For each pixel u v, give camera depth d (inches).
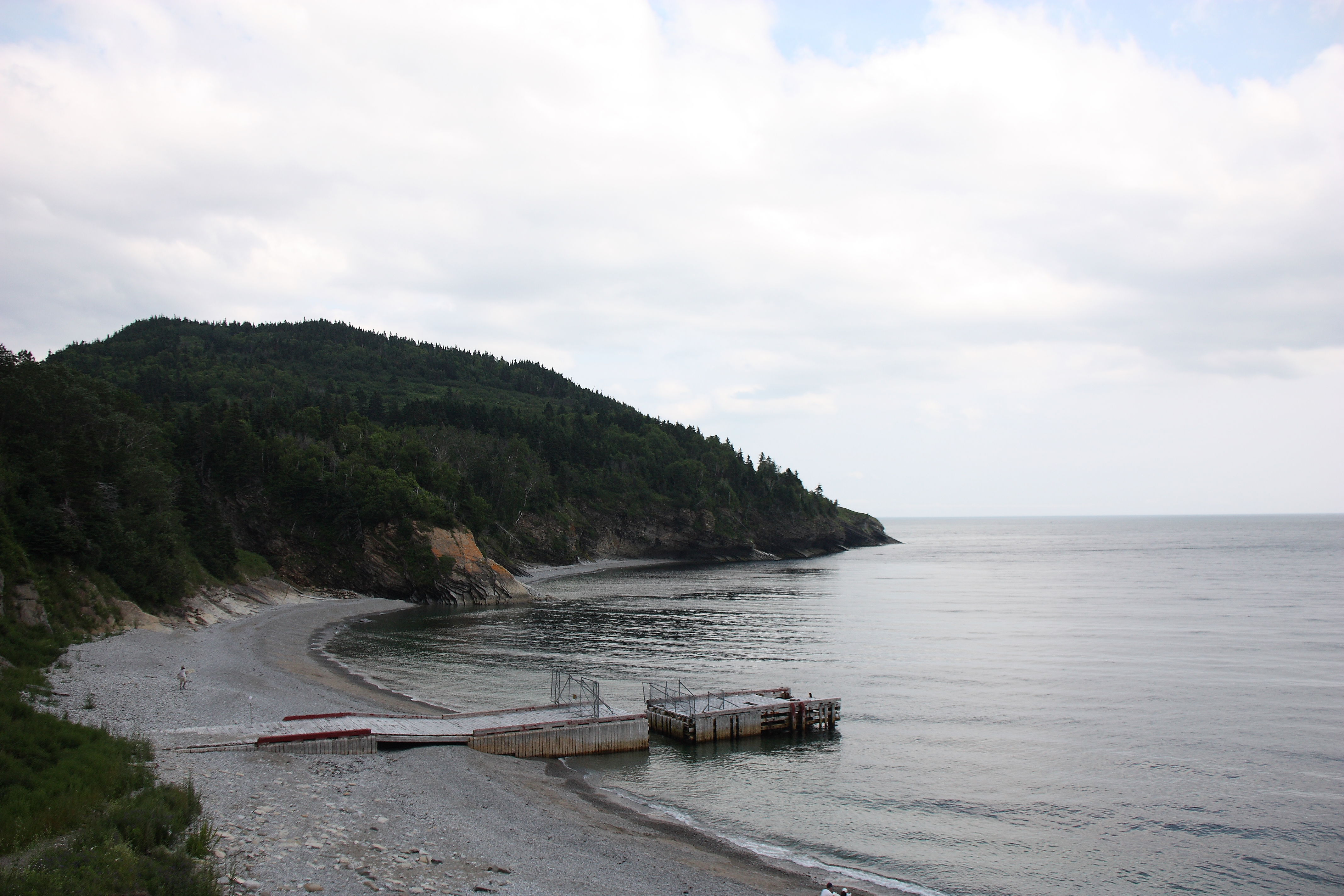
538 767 1417.3
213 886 682.8
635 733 1578.5
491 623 3516.2
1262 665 2498.8
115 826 751.1
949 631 3319.4
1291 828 1211.2
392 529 4495.6
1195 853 1125.1
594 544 7721.5
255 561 4003.4
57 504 2454.5
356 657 2544.3
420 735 1407.5
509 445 7436.0
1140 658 2650.1
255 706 1593.3
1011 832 1189.1
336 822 964.0
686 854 1039.6
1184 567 7052.2
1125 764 1514.5
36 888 580.1
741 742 1662.2
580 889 858.1
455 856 908.0
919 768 1492.4
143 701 1528.1
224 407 5078.7
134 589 2623.0
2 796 778.8
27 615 1908.2
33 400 2709.2
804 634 3238.2
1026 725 1797.5
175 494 3486.7
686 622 3602.4
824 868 1042.1
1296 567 6909.5
